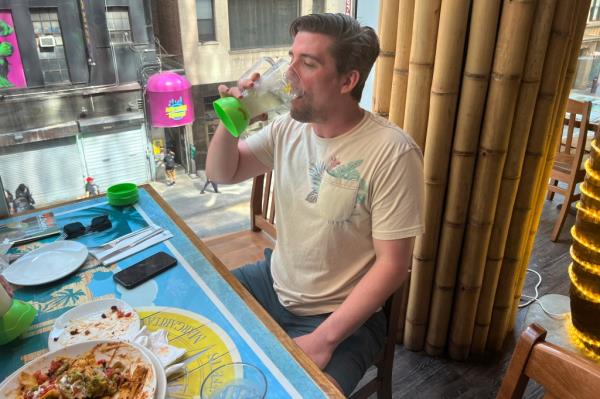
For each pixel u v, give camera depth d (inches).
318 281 48.2
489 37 50.6
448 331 72.0
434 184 59.3
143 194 60.1
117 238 49.8
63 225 52.8
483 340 72.0
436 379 69.7
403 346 75.6
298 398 30.1
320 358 40.9
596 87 111.0
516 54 50.4
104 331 36.0
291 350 34.3
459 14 50.3
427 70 55.1
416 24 53.4
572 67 58.4
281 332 36.1
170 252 47.2
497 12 49.7
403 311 72.6
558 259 98.0
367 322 48.5
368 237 46.5
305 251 48.2
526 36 49.9
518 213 62.7
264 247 70.6
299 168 48.5
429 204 60.9
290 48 43.8
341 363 44.1
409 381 69.3
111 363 31.6
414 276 67.8
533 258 98.2
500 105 53.3
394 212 43.1
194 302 39.6
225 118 42.1
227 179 54.2
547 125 56.9
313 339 41.9
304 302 49.1
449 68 52.9
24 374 30.8
